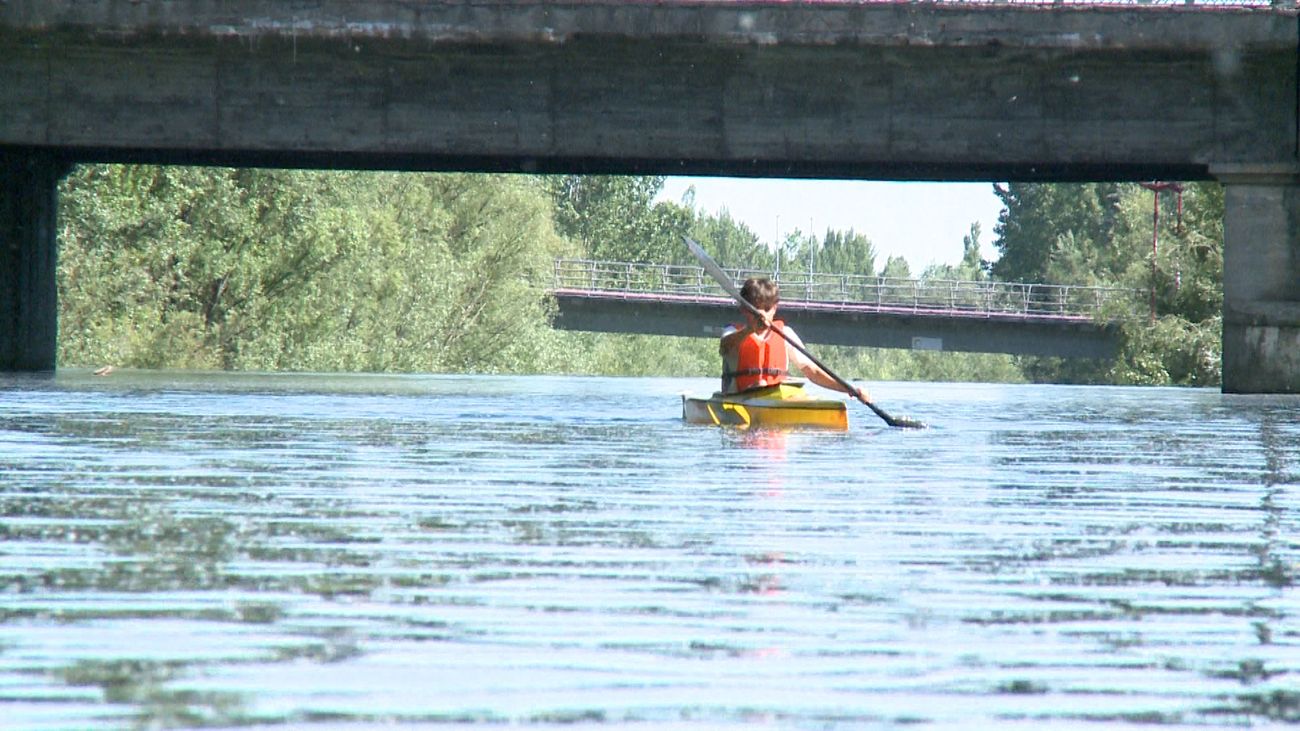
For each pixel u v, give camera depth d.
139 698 9.20
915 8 88.12
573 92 91.31
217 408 54.12
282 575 14.01
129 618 11.76
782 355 44.81
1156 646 11.17
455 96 91.44
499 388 96.50
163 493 21.97
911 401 82.94
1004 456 32.50
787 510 20.22
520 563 14.94
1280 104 89.88
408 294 192.12
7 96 92.31
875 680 9.95
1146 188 187.88
